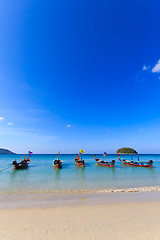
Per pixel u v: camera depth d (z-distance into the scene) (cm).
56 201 848
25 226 525
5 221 568
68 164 3572
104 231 483
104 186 1295
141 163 3069
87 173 2108
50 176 1841
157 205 759
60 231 487
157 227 507
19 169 2538
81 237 445
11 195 1000
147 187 1245
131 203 797
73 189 1179
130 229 493
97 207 733
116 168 2762
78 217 605
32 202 830
